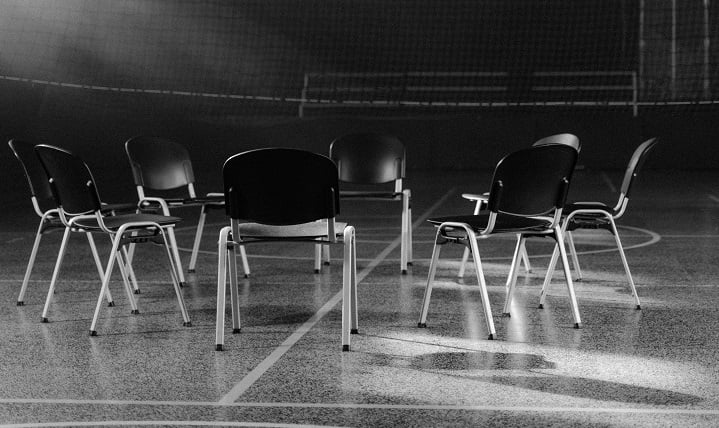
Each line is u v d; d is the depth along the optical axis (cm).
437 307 482
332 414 300
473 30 1822
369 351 388
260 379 344
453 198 1159
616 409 304
